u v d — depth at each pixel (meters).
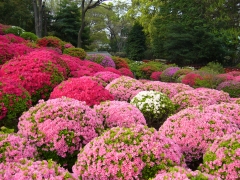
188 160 4.30
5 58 8.12
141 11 36.84
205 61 30.55
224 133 4.26
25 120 4.19
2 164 2.84
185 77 15.40
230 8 29.25
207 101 6.86
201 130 4.31
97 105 5.37
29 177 2.54
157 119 6.36
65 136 3.89
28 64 6.77
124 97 7.50
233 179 3.22
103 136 3.48
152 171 3.14
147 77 22.72
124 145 3.27
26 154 3.30
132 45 39.34
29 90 6.41
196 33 29.11
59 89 6.02
